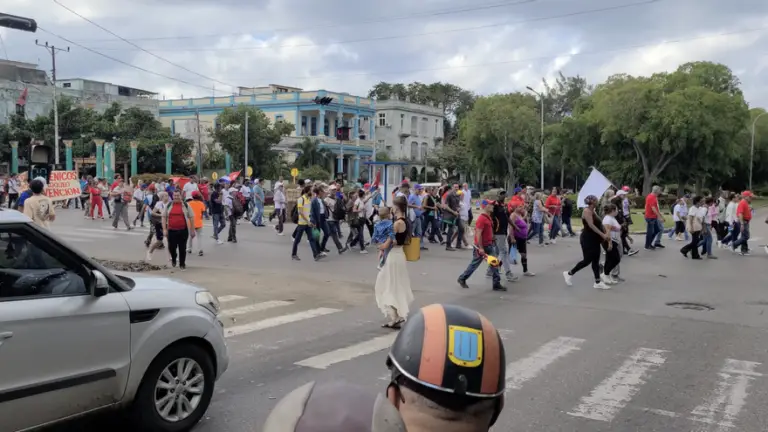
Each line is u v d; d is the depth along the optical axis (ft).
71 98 189.98
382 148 271.28
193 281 39.99
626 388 20.04
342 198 60.18
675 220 74.33
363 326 28.30
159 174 166.61
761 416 17.79
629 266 50.88
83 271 14.56
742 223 59.77
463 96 327.06
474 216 107.34
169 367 15.80
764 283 42.29
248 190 91.20
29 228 13.94
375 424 4.58
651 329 28.50
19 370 13.01
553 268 48.62
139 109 194.49
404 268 28.37
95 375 14.16
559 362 22.88
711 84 196.95
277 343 25.12
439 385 4.77
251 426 16.48
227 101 234.17
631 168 172.24
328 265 48.47
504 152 197.88
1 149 172.76
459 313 5.10
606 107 165.89
